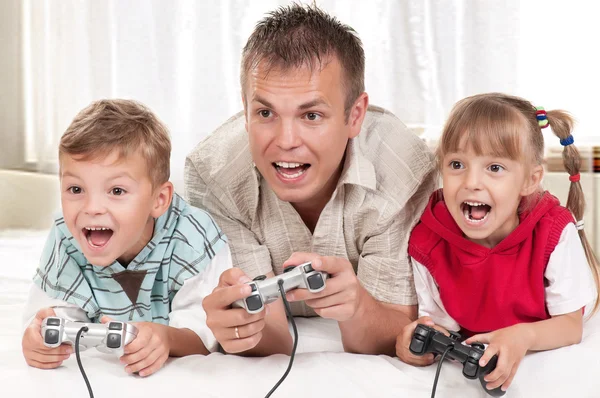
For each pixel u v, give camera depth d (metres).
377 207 1.09
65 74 2.14
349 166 1.08
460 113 1.03
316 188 1.01
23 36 2.22
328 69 0.98
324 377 0.87
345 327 0.98
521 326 0.93
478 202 1.00
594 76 1.93
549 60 1.94
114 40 2.04
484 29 1.94
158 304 1.08
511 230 1.04
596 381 0.89
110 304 1.05
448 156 1.03
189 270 1.06
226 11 1.99
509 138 0.99
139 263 1.04
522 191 1.03
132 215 0.98
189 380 0.87
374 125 1.17
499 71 1.94
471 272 1.03
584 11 1.93
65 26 2.12
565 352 0.95
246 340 0.87
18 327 1.13
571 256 1.02
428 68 1.95
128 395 0.84
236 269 0.89
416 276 1.09
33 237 2.00
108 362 0.93
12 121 2.24
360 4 1.95
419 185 1.11
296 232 1.14
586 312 1.09
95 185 0.96
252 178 1.12
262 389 0.84
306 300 0.87
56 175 2.16
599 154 1.88
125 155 0.96
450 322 1.08
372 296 1.11
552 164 1.90
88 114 0.99
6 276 1.48
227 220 1.17
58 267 1.02
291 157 0.98
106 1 2.04
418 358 0.93
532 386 0.89
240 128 1.19
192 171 1.20
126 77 2.04
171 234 1.07
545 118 1.07
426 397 0.85
